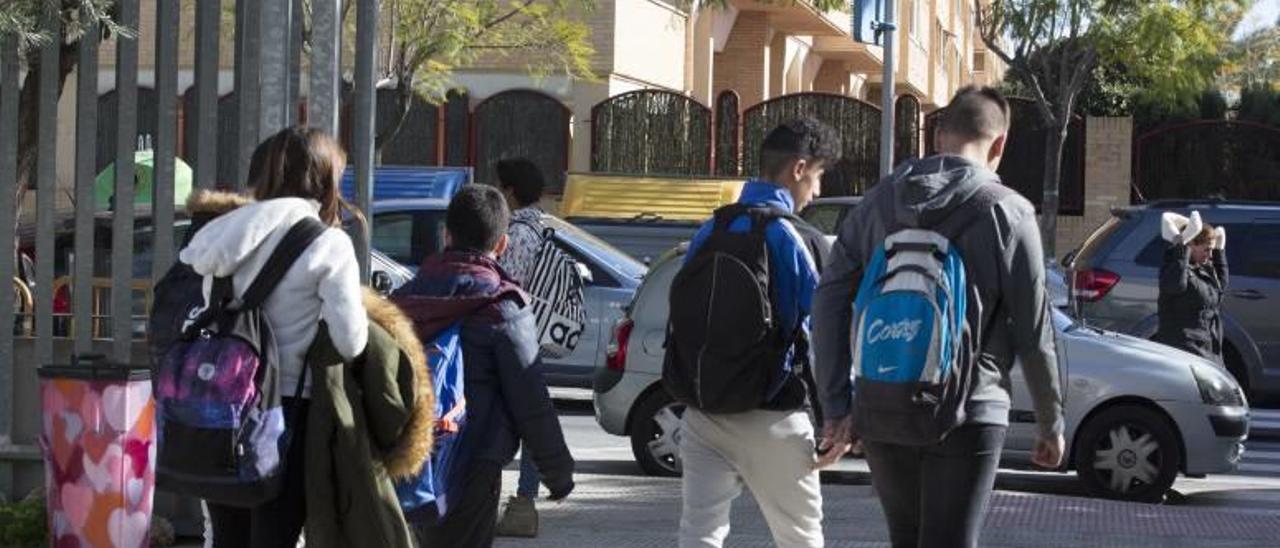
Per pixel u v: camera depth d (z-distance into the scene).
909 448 5.59
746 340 6.20
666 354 6.42
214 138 8.64
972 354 5.39
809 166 6.46
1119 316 17.36
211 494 5.15
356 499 5.34
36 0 8.17
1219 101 34.97
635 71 28.31
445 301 6.15
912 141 27.30
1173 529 10.35
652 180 21.86
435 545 6.26
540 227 9.17
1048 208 27.34
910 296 5.33
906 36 39.53
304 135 5.55
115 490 7.41
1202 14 27.02
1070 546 9.63
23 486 8.77
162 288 5.43
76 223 8.70
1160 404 11.88
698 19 31.92
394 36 21.83
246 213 5.31
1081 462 12.00
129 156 8.72
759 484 6.46
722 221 6.34
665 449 12.16
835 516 10.48
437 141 27.36
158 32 8.70
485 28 23.05
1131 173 28.50
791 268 6.24
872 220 5.62
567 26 24.34
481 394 6.21
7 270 8.70
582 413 16.94
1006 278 5.43
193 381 5.13
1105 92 34.53
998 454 5.57
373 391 5.39
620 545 9.30
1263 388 17.72
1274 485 13.56
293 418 5.31
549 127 27.33
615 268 16.14
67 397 7.40
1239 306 17.66
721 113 27.41
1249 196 28.55
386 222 17.19
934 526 5.51
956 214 5.45
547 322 9.08
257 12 8.56
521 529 9.45
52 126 8.72
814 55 40.09
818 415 6.43
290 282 5.26
